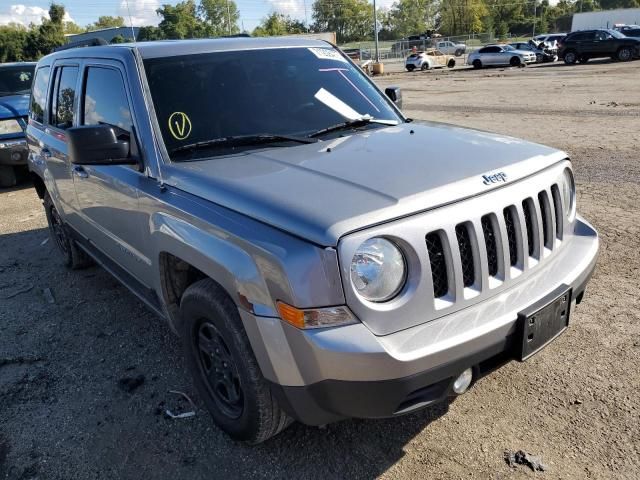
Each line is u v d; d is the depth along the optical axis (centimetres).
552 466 267
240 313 248
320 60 398
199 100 337
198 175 287
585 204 627
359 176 258
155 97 331
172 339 416
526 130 1098
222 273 252
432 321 236
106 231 400
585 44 3041
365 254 221
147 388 356
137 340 418
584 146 916
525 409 307
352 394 224
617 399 309
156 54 351
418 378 224
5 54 6631
